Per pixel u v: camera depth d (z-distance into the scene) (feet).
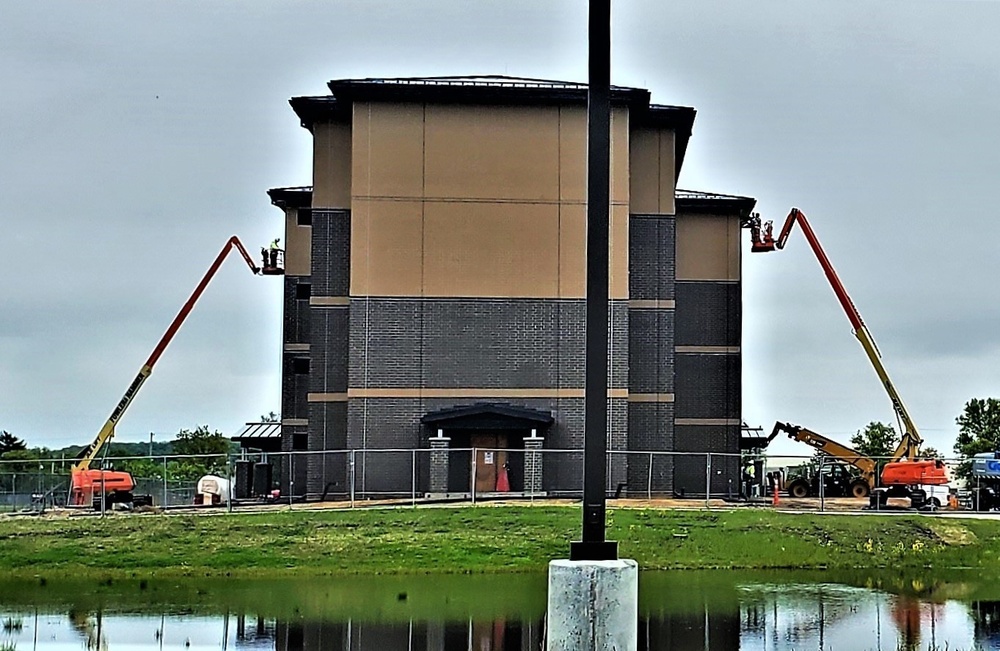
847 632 64.64
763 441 166.81
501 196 128.57
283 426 157.17
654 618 69.10
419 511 105.81
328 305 132.67
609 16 25.07
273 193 159.43
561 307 128.26
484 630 64.75
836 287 152.15
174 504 138.41
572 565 24.22
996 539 102.78
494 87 127.54
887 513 111.65
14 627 65.21
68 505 131.44
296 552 92.94
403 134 128.47
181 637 62.44
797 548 96.37
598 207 24.86
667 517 104.22
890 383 148.97
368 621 67.56
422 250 128.06
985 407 312.09
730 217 160.76
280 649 59.41
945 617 69.77
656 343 136.36
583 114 129.18
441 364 127.44
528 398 127.54
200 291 155.43
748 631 64.80
